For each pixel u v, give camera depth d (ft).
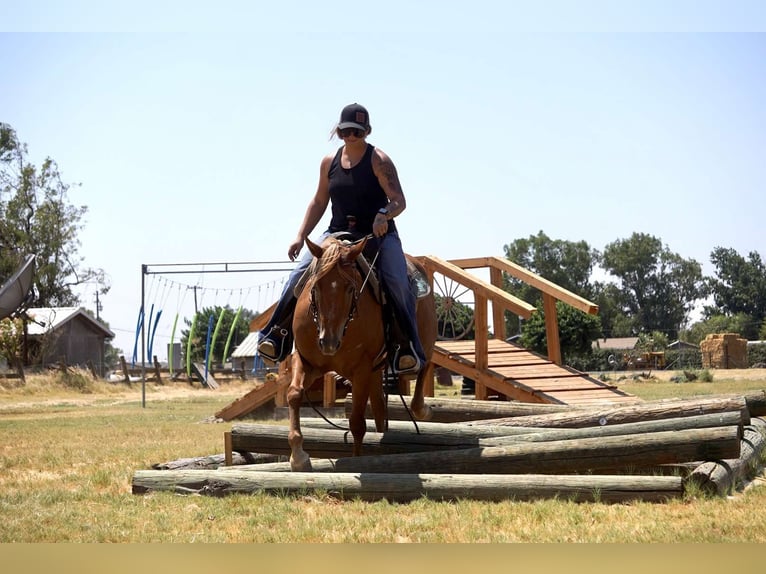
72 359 174.19
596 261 358.43
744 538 17.22
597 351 196.65
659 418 27.17
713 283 357.82
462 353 51.08
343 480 22.98
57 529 19.11
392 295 24.57
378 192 26.00
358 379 24.70
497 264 53.78
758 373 158.92
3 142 183.73
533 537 17.62
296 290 24.68
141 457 33.76
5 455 35.42
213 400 111.65
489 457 24.16
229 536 18.45
